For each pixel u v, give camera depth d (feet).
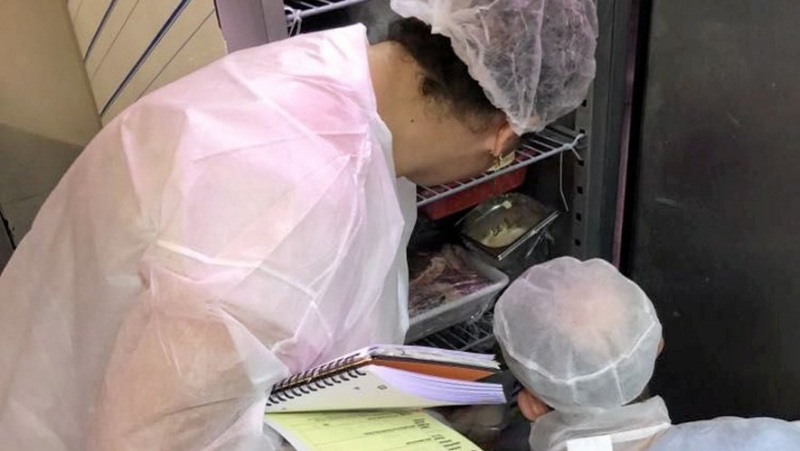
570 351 3.10
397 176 3.00
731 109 3.65
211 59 3.29
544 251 4.89
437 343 4.75
